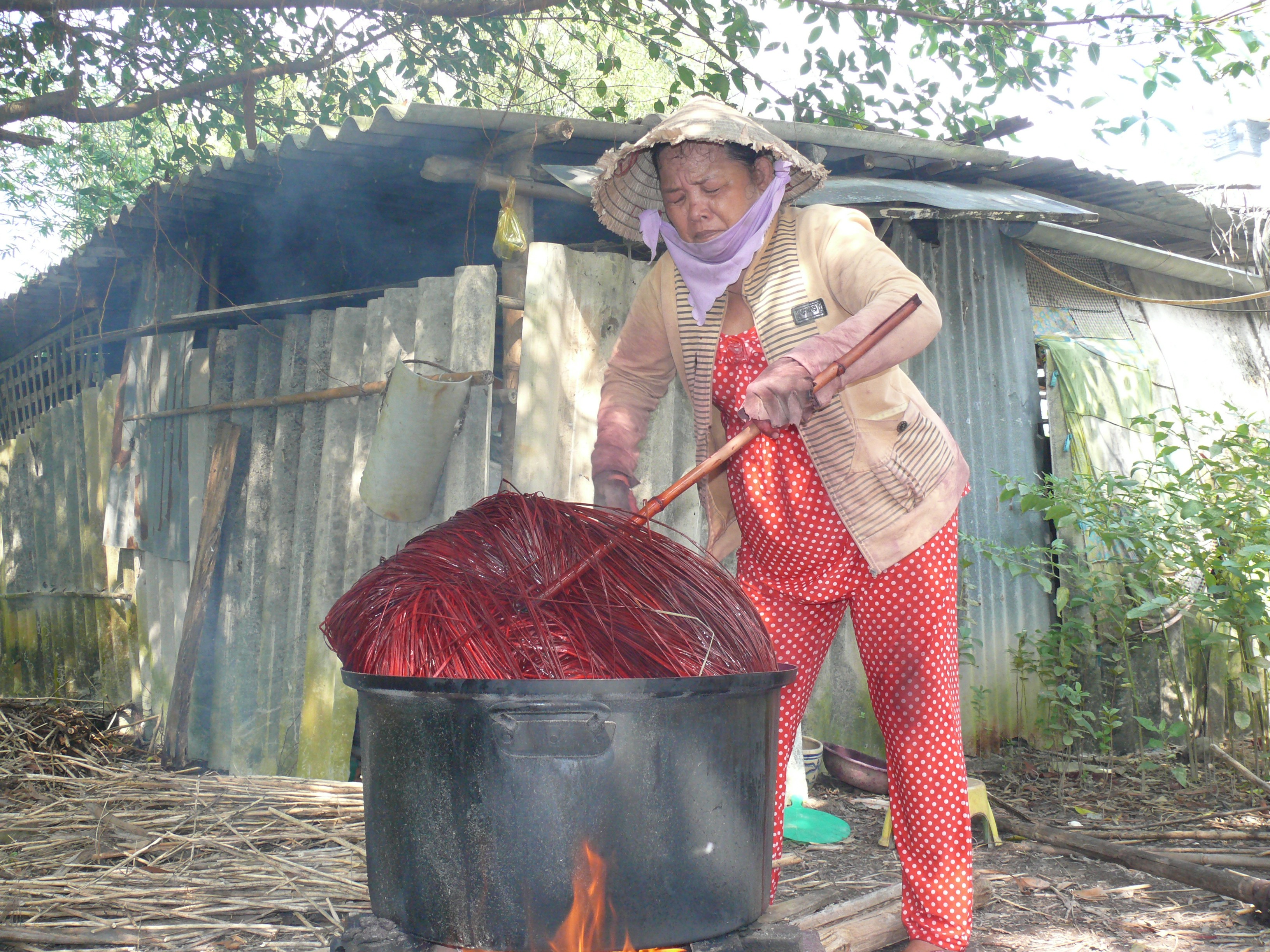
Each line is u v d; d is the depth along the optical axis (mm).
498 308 6086
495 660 1490
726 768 1515
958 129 6566
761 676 1546
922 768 2248
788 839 3523
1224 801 4281
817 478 2232
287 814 3441
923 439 2244
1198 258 7664
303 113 7203
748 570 2457
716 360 2312
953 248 5594
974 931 2658
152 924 2623
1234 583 4414
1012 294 5758
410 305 4375
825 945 2295
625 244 4711
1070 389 5559
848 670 4879
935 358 5426
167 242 6004
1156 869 3123
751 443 2287
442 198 5555
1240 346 6980
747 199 2197
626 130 4234
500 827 1403
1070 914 2791
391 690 1478
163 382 5730
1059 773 4738
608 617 1568
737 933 1589
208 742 4902
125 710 5918
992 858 3381
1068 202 6590
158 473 5656
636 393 2537
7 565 7789
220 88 5742
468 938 1435
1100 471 5527
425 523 4258
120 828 3320
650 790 1430
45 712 5445
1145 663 5391
